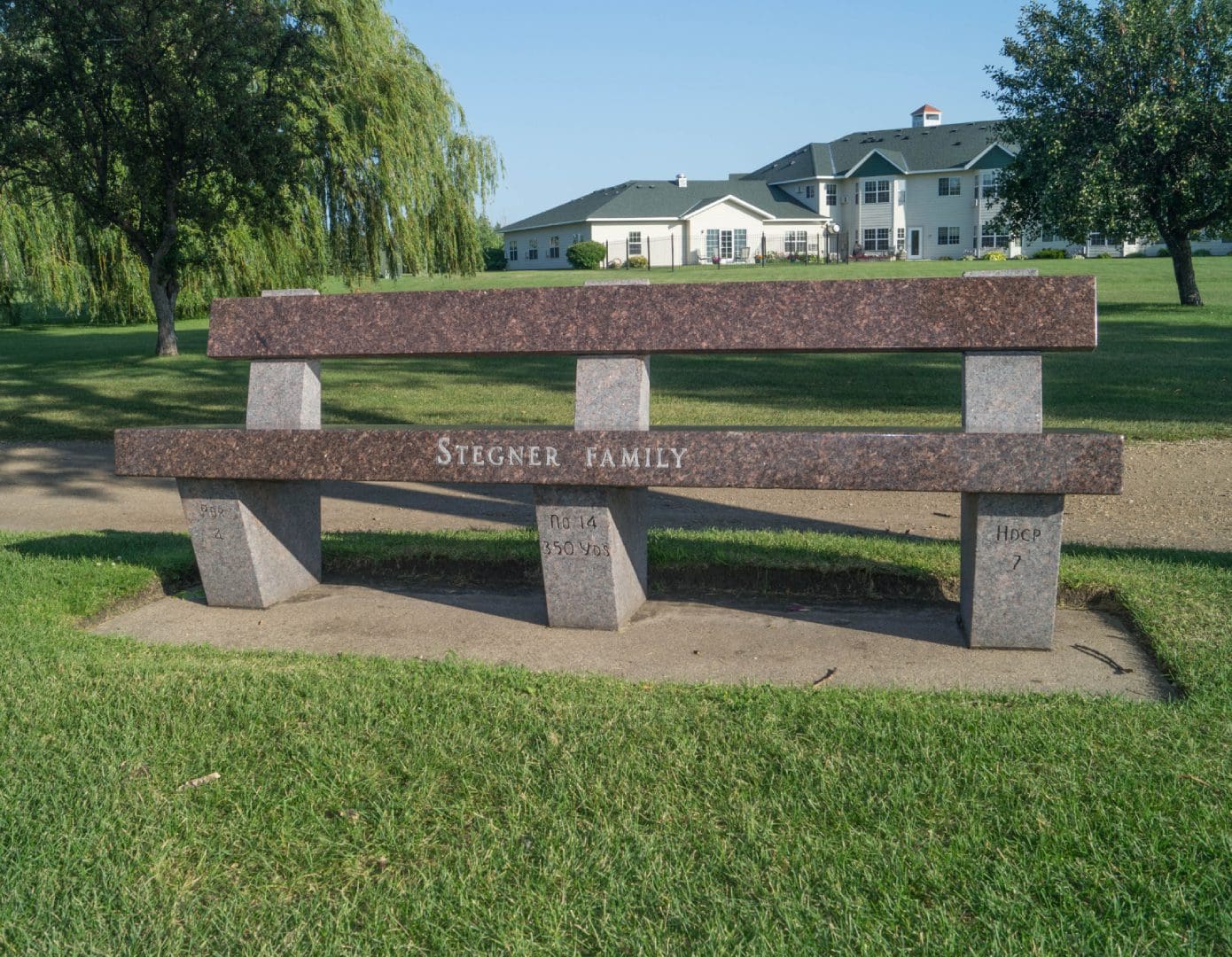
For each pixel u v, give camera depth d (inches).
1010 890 102.7
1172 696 149.9
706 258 2578.7
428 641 182.2
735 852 110.4
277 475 188.9
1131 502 292.4
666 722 138.6
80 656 169.6
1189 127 948.6
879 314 165.8
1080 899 101.5
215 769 131.5
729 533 238.7
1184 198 966.4
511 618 194.2
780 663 167.8
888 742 131.6
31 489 349.1
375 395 546.3
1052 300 160.9
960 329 163.6
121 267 1026.1
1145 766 124.0
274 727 141.4
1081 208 963.3
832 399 499.2
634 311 174.2
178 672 161.6
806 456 166.7
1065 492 160.4
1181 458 348.5
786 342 169.0
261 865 111.8
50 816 121.3
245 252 1007.0
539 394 539.5
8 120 684.1
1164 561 211.6
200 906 105.8
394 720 141.6
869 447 165.0
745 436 168.4
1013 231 1111.0
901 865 107.0
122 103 729.0
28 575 213.3
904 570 205.3
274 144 719.1
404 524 281.7
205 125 698.8
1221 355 634.8
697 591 210.8
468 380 613.0
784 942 96.4
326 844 114.5
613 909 102.2
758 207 2615.7
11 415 516.1
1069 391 496.7
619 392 176.7
